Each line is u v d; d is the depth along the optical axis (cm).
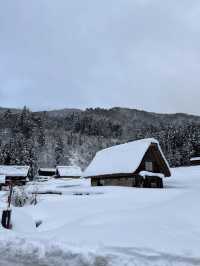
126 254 859
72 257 884
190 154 10200
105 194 2805
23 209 2097
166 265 775
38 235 1169
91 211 1938
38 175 10900
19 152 11206
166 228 1091
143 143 4306
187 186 4566
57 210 2033
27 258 908
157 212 1351
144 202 2192
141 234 1033
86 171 4878
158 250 866
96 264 817
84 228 1203
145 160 4303
